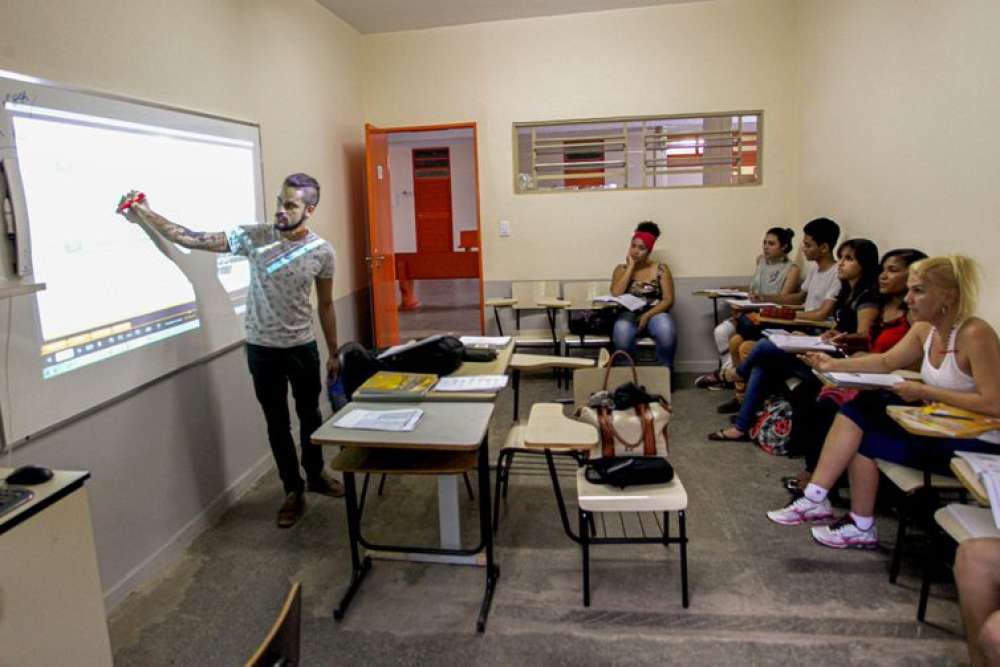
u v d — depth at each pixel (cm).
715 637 207
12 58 194
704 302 520
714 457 352
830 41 433
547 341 493
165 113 265
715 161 509
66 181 212
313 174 428
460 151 1125
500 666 198
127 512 241
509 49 512
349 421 219
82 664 151
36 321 201
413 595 236
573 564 252
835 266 394
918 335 249
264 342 281
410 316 803
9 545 131
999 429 197
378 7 459
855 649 200
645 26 495
